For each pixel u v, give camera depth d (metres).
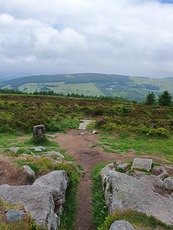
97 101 59.31
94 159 17.61
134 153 19.30
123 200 9.80
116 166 14.88
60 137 24.03
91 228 9.87
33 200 9.03
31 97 64.12
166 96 59.75
